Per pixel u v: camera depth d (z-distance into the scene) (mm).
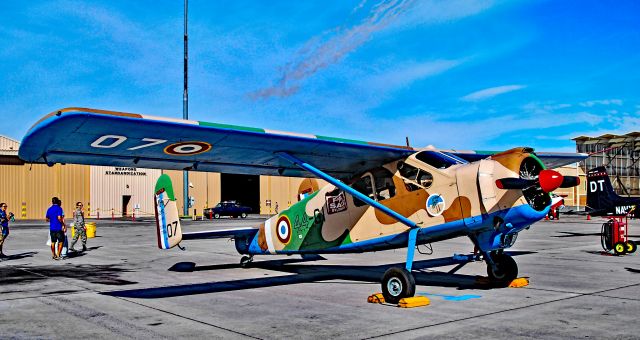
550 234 20797
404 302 6641
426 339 5039
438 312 6301
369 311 6461
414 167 7773
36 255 14031
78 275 10047
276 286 8617
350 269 10719
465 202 7066
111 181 46875
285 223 9977
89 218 45031
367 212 8344
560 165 11375
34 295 7770
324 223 9086
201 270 10773
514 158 6836
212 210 42812
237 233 10727
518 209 6734
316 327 5633
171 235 10586
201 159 8258
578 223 30156
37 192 44406
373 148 7633
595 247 15156
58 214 13109
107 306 6898
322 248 9164
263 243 10547
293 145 7543
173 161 8219
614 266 10750
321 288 8375
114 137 6656
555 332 5254
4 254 14273
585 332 5250
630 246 13062
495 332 5277
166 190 10695
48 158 7145
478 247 7508
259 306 6859
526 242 16984
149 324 5828
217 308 6738
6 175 43938
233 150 7809
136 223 34375
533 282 8609
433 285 8391
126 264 11914
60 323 5887
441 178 7391
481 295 7441
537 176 6891
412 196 7676
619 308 6449
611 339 4977
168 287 8539
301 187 10016
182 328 5633
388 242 8070
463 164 7398
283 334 5344
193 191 49750
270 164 8773
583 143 53844
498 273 8227
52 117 5785
